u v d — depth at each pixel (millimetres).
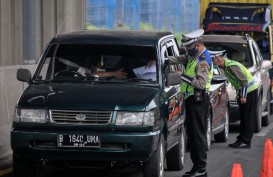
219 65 24156
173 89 18531
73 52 18344
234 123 32250
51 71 18109
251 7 39562
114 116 16109
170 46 19594
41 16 38188
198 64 18062
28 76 17859
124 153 16031
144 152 16031
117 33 19031
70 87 17156
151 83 17656
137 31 19500
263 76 30625
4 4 37781
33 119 16297
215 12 40000
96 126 16094
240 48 30359
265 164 14805
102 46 18375
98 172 19188
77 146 16094
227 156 22750
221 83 25031
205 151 18375
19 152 16312
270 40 38625
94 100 16281
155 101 16594
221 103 24844
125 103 16234
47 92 16812
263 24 38781
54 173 18969
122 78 17766
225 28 39281
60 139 16125
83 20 40188
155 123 16328
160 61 18078
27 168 16734
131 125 16094
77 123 16141
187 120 18359
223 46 30547
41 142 16250
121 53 18203
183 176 18484
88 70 17984
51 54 18422
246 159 22266
